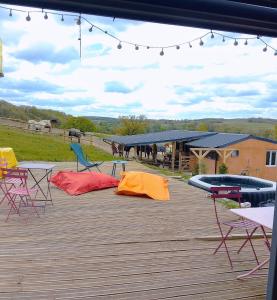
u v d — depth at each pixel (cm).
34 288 311
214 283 333
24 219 525
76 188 721
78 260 376
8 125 2422
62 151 1784
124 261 377
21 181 558
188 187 847
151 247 423
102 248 414
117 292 308
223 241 395
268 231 491
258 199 825
